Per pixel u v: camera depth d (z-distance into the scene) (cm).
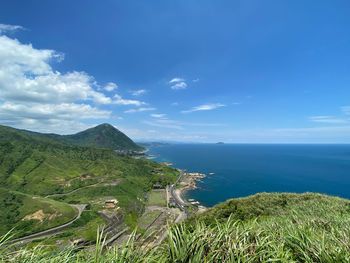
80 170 17212
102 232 430
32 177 14850
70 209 9894
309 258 488
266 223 802
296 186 11738
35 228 8388
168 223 522
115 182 15000
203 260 424
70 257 421
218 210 1950
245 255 437
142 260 413
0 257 411
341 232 618
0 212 8862
